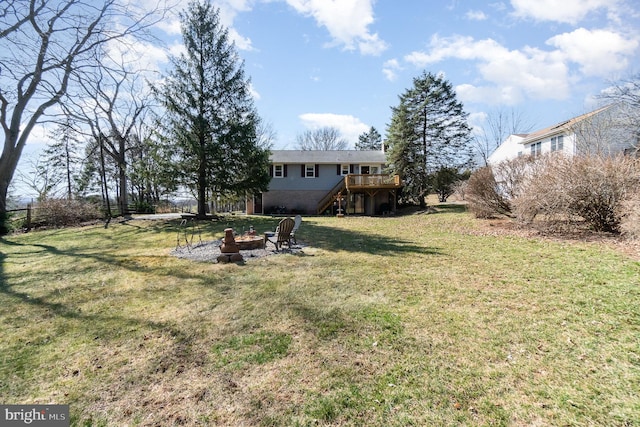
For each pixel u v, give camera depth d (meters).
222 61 16.56
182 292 4.91
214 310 4.12
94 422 2.16
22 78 12.92
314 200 25.11
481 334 3.27
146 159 15.91
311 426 2.08
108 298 4.71
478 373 2.60
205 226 14.02
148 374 2.71
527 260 6.32
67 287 5.30
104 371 2.77
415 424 2.07
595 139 14.24
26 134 14.79
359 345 3.11
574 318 3.56
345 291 4.73
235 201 19.05
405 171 22.59
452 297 4.39
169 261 7.11
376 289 4.81
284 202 24.97
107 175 27.12
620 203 7.69
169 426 2.11
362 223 14.94
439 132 22.33
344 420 2.12
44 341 3.36
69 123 16.19
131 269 6.45
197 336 3.39
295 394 2.40
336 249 8.12
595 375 2.52
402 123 22.28
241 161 16.86
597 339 3.08
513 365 2.70
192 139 15.59
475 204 13.31
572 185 8.52
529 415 2.12
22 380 2.66
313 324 3.61
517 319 3.60
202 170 16.11
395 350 3.00
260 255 7.46
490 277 5.29
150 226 14.09
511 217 11.94
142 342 3.29
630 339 3.05
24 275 6.16
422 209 21.84
